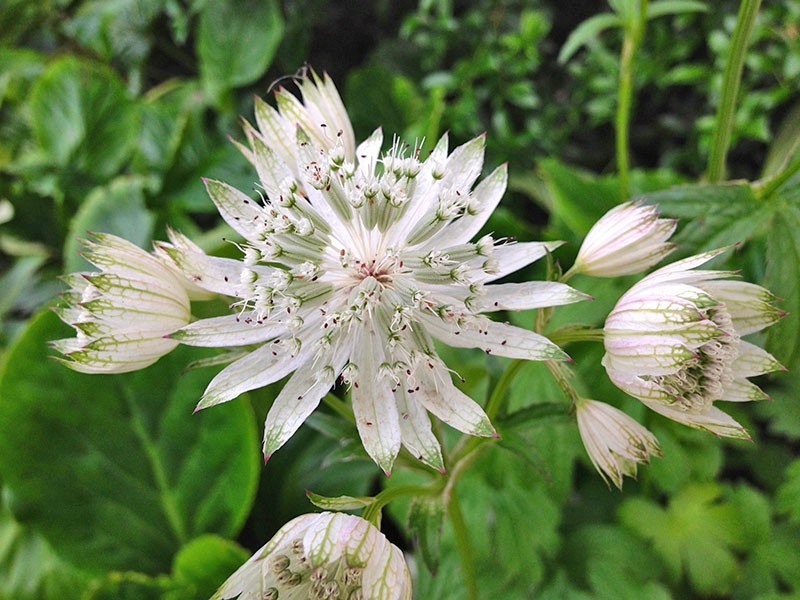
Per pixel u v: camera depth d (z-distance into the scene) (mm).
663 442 80
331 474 91
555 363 54
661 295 48
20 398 82
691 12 109
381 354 50
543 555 86
